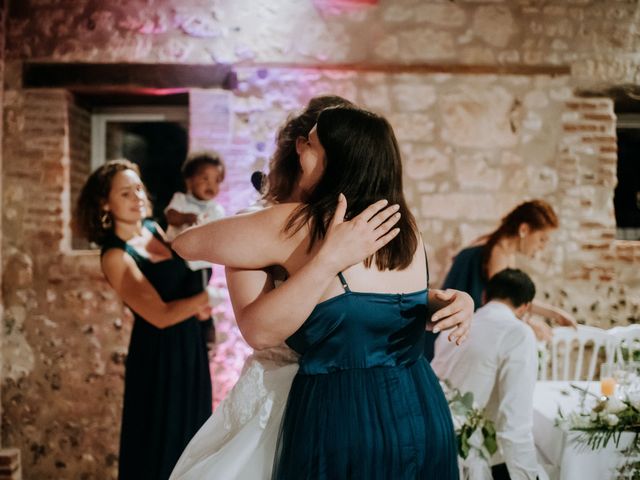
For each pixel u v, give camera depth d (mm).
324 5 3900
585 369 3889
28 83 3838
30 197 3840
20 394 3844
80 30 3842
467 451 2273
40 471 3852
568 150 3982
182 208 3512
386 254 1391
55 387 3844
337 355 1364
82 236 2898
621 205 4254
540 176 3973
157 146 4176
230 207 3896
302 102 3900
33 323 3844
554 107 3973
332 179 1416
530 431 2350
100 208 2832
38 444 3846
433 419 1394
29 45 3840
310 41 3904
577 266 3984
